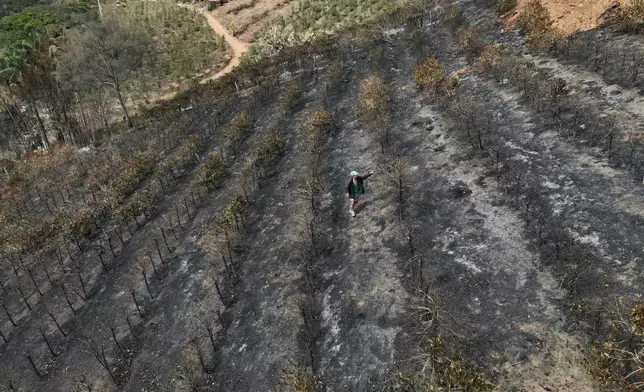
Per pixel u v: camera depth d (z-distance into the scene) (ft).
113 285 45.91
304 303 34.22
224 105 91.61
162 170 66.74
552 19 61.52
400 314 29.94
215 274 41.60
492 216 35.17
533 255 30.35
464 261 32.07
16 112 128.88
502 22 69.97
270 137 62.69
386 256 35.60
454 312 28.37
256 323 34.71
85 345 39.37
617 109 40.65
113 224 59.26
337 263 37.17
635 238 28.43
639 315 21.89
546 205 33.91
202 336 35.88
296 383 27.04
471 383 22.34
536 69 53.11
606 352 21.72
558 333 24.93
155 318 39.52
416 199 40.55
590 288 26.50
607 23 54.85
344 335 30.45
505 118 47.03
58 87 122.01
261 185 54.49
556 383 22.63
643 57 45.50
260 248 42.96
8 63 118.11
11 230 67.00
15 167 106.52
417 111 56.65
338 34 109.60
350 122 61.36
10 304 49.88
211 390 31.30
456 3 88.63
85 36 117.91
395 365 26.73
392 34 90.48
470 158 43.14
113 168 79.30
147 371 34.86
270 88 89.51
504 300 28.12
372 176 46.39
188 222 52.31
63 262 54.34
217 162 59.82
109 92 145.79
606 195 32.45
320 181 47.91
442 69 61.36
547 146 40.27
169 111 105.09
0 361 41.32
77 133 122.21
